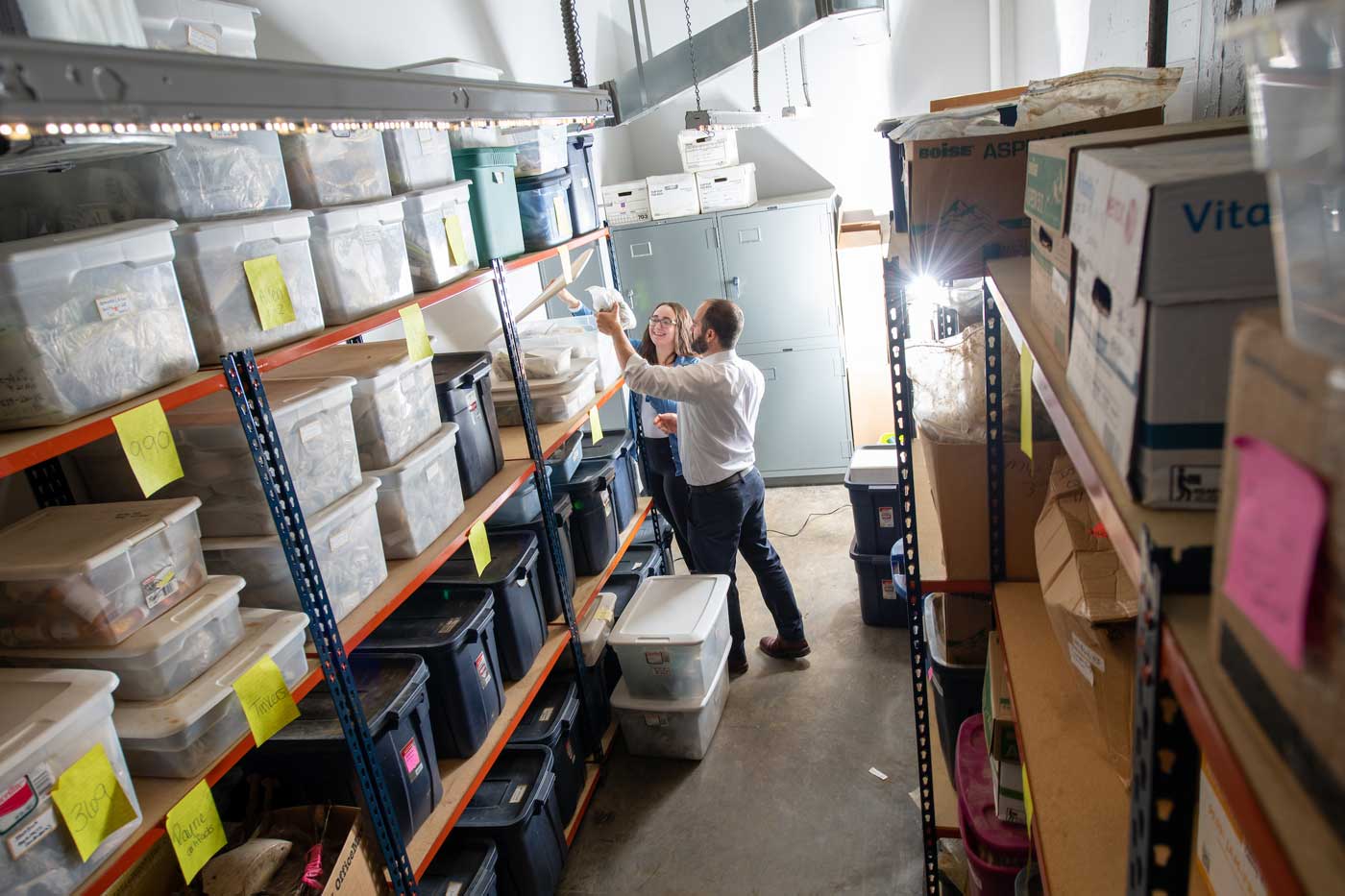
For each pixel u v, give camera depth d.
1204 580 0.60
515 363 2.69
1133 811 0.70
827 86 5.50
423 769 2.11
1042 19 3.90
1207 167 0.67
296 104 1.17
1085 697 1.28
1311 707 0.40
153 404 1.43
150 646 1.41
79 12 1.13
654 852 2.70
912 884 2.43
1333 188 0.42
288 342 1.80
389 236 2.13
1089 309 0.85
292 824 1.80
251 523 1.78
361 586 1.96
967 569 1.93
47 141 1.09
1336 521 0.38
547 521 2.84
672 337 3.57
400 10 3.38
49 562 1.37
